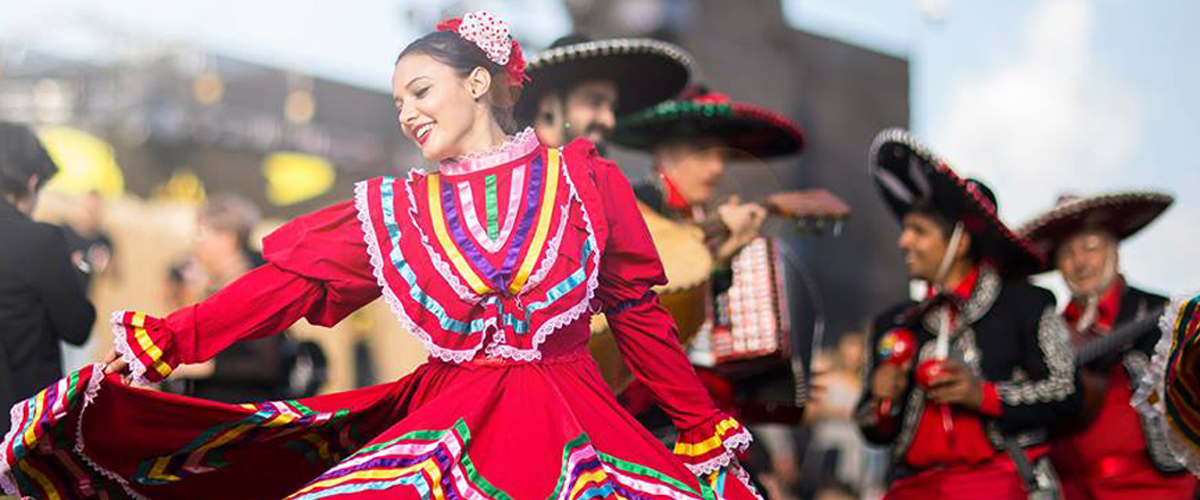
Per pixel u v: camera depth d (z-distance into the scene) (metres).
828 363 12.30
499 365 3.88
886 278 18.61
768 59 18.31
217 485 4.14
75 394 3.80
